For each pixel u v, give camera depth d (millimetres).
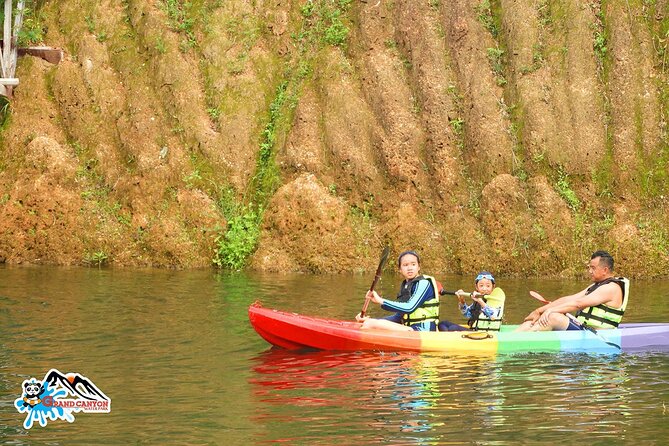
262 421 10195
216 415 10477
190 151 31453
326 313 18844
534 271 27234
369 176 30047
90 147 31875
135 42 33406
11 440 9539
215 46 32938
